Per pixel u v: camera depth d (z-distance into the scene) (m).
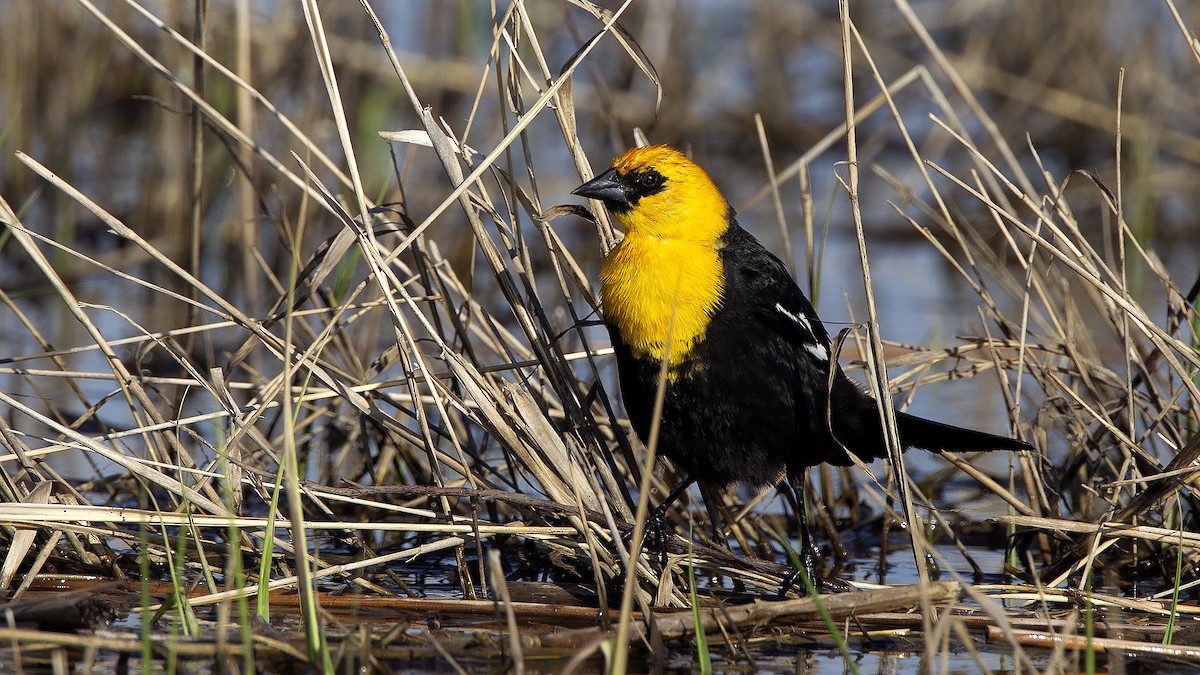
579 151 9.56
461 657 7.57
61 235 17.30
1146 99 21.16
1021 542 10.37
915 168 21.25
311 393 9.72
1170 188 20.44
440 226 17.88
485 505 10.63
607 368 13.88
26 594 8.22
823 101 26.16
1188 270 17.48
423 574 9.62
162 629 7.64
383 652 7.52
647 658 7.80
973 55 23.27
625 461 10.14
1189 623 8.33
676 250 8.85
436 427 10.37
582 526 8.29
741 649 7.97
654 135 22.86
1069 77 22.89
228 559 8.82
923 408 13.48
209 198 17.88
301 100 18.02
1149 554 9.91
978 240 12.74
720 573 9.17
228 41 17.58
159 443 9.48
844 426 9.16
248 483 9.21
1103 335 15.11
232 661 7.22
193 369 9.23
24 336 14.54
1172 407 10.04
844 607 8.02
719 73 25.48
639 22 23.91
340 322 10.51
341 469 11.25
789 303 9.02
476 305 10.02
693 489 11.75
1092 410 9.75
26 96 18.28
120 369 9.25
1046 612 8.17
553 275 17.62
